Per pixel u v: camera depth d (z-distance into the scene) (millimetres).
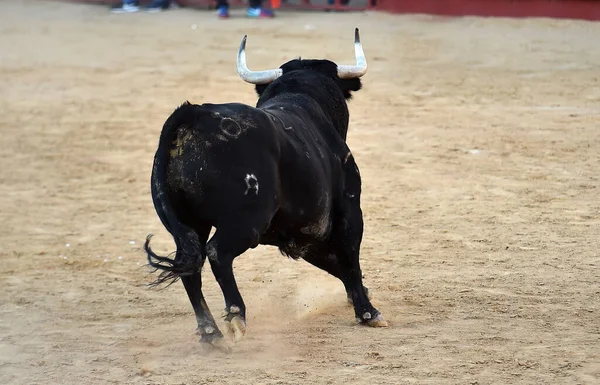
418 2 61031
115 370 14211
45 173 30828
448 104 37969
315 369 13812
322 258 16406
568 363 13883
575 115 35062
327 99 16734
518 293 17812
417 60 46906
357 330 15766
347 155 16141
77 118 38438
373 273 19531
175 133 13820
